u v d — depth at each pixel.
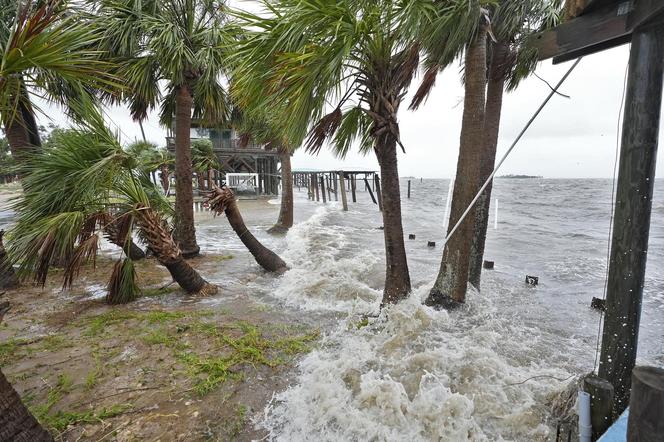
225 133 20.05
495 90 3.82
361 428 1.95
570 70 2.19
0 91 1.42
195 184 17.47
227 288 4.51
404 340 2.96
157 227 3.90
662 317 3.66
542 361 2.72
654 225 9.33
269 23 2.41
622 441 1.45
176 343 2.89
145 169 5.00
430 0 2.46
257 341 2.96
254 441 1.85
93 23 1.83
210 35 5.40
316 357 2.72
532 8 3.28
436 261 6.10
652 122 1.55
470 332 3.18
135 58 5.14
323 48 2.36
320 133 3.32
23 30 1.37
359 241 7.96
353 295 4.22
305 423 1.99
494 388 2.29
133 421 1.96
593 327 3.40
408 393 2.26
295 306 3.89
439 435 1.88
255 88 2.73
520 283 4.88
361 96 3.18
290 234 8.88
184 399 2.17
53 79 1.73
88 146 3.35
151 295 4.16
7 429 1.44
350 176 18.53
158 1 5.09
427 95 3.91
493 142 3.93
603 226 10.39
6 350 2.74
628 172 1.62
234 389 2.29
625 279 1.68
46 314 3.51
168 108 6.50
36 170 3.14
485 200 4.03
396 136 3.17
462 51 3.29
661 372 1.23
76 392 2.21
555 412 2.04
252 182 21.50
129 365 2.54
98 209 3.49
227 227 10.34
